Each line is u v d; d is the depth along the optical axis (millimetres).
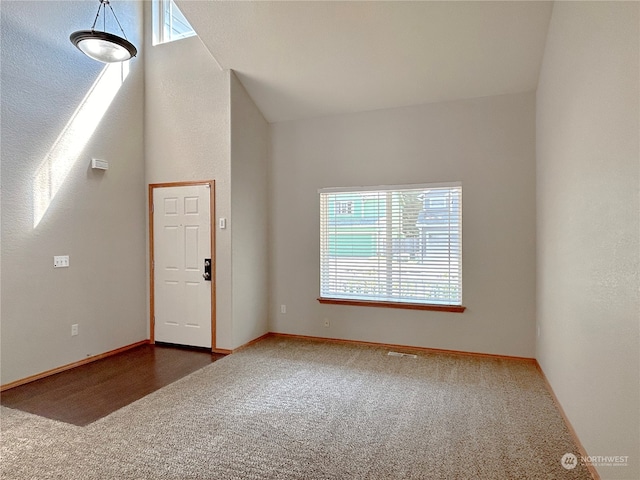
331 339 4586
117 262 4219
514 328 3844
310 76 4039
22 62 3305
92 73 3936
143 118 4555
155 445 2271
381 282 4375
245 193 4367
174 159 4395
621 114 1701
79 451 2211
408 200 4254
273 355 4039
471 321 3994
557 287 2857
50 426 2512
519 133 3812
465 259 4008
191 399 2932
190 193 4320
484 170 3932
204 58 4227
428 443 2295
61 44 3639
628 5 1621
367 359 3891
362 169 4422
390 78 3904
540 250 3521
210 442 2305
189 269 4348
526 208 3785
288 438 2354
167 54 4430
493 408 2768
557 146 2859
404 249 4273
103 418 2621
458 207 4055
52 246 3545
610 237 1833
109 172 4125
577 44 2352
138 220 4492
